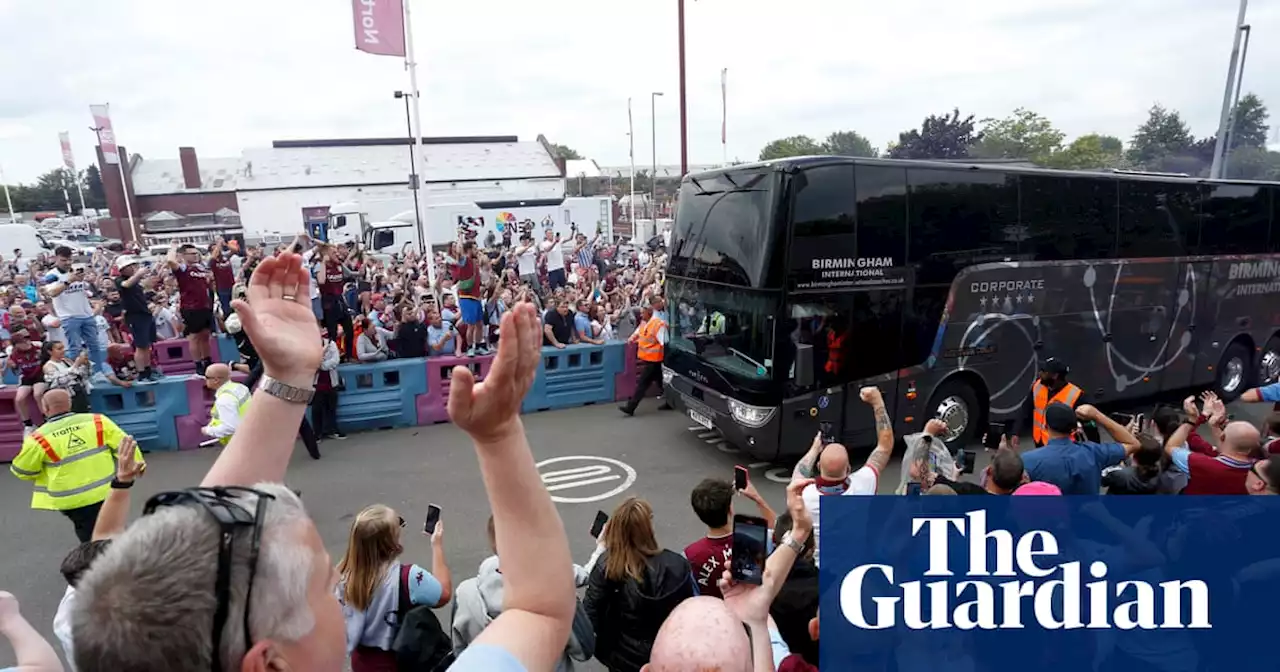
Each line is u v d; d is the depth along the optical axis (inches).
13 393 370.9
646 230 1713.8
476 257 538.0
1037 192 355.6
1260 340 459.5
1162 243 399.9
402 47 658.8
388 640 138.5
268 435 66.0
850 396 322.3
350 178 2468.0
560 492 325.7
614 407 470.3
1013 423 369.7
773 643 126.0
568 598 49.3
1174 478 201.8
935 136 1721.2
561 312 482.0
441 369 434.6
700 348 359.3
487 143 2829.7
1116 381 396.5
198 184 2475.4
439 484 333.7
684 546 268.7
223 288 546.6
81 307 459.2
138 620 38.3
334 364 397.1
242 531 43.4
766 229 305.3
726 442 394.9
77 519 231.3
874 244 318.0
